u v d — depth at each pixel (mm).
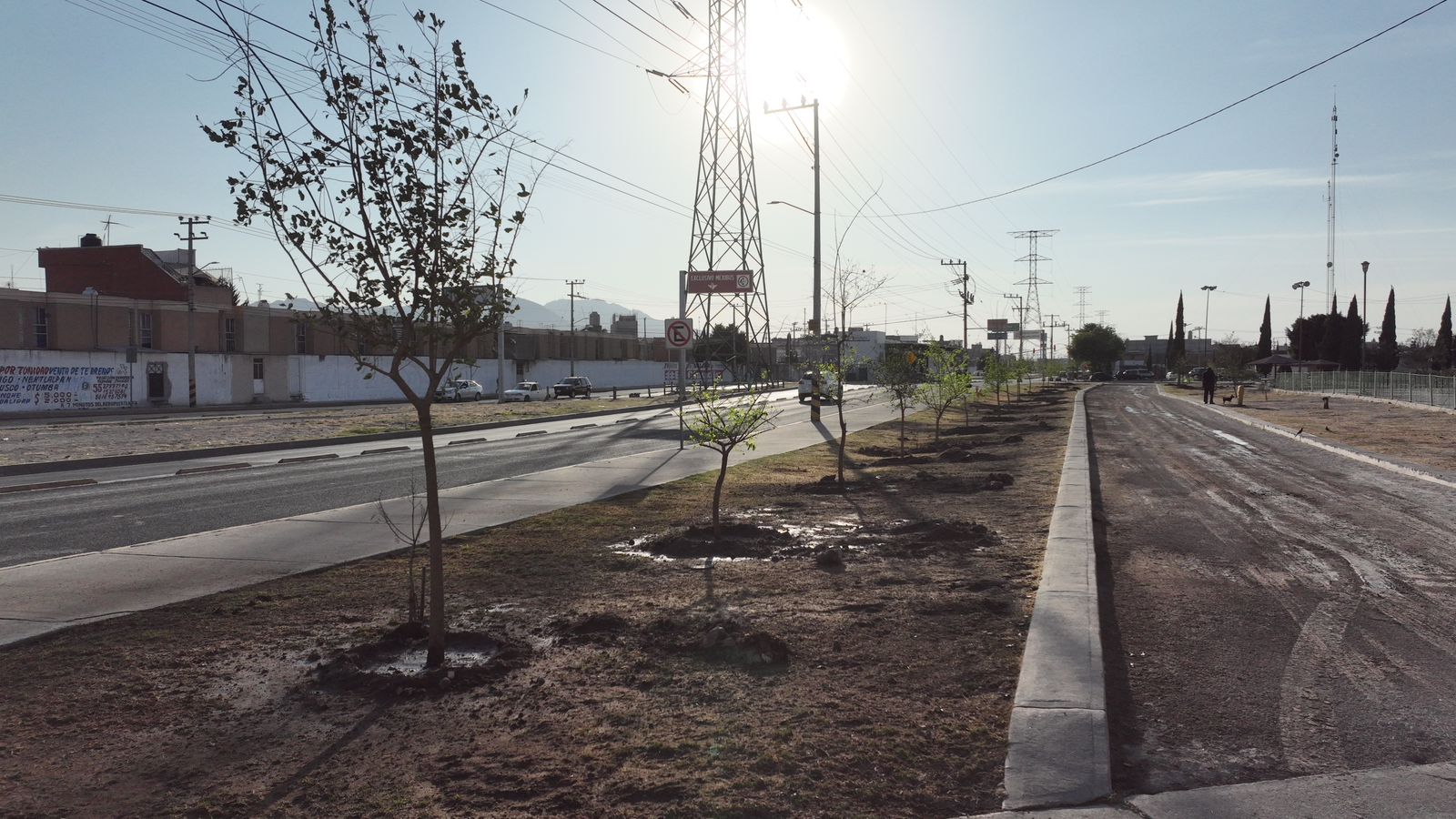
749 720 4414
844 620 6176
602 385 90875
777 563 8156
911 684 4883
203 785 3805
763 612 6398
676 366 60312
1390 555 8711
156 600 7031
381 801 3619
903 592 6922
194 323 51125
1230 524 10523
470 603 6867
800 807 3531
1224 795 3682
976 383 64375
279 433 27719
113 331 49406
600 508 11734
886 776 3797
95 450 21953
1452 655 5629
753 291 44594
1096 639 5488
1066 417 33406
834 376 15180
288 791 3736
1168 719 4574
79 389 46531
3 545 9617
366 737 4305
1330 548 9078
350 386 62344
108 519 11438
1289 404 43969
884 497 12508
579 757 4008
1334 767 4004
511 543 9305
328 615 6586
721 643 5504
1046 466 16172
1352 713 4656
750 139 43906
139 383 49406
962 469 16031
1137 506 11977
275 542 9383
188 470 17203
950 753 4016
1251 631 6168
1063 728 4188
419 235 5309
